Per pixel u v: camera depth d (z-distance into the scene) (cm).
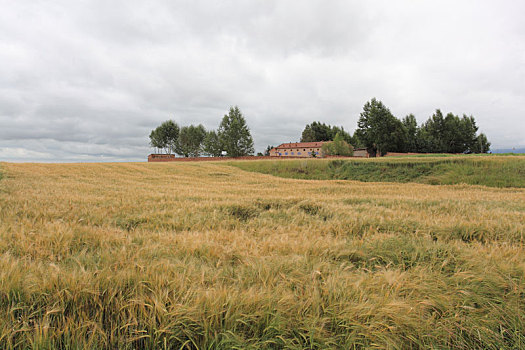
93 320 195
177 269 265
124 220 562
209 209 675
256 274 265
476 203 828
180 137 7981
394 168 2808
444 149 7681
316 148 10269
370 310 201
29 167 2395
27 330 178
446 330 208
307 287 237
